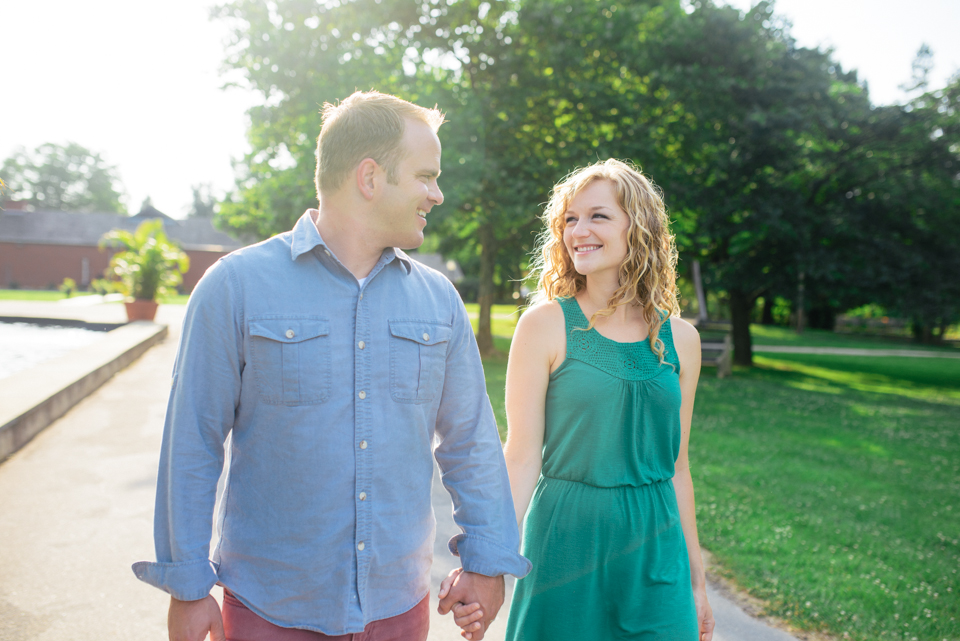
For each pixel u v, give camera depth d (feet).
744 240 50.78
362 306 4.33
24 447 16.01
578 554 5.24
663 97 40.78
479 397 5.01
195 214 299.99
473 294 147.95
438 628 8.66
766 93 42.42
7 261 149.79
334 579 4.17
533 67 40.50
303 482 4.12
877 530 13.32
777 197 45.70
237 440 4.27
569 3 39.83
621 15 39.58
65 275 152.87
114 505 12.23
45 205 234.38
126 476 13.94
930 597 10.02
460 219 44.14
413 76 37.88
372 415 4.28
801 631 8.74
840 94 50.72
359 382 4.25
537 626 5.32
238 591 4.21
